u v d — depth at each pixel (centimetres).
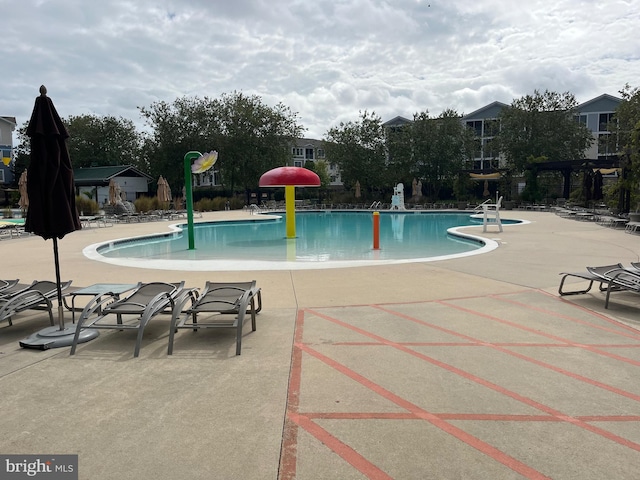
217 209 4041
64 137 511
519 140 4147
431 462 289
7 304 549
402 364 450
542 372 430
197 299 586
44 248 1445
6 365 453
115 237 1806
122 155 6031
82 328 498
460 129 4531
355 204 4225
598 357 467
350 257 1368
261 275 915
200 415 350
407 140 4559
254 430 328
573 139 4128
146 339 532
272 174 1836
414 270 957
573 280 847
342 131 4594
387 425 334
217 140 4606
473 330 558
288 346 503
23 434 324
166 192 3253
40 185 504
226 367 445
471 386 400
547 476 274
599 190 2609
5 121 5278
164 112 4734
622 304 674
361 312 639
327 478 273
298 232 2217
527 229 1905
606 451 299
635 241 1450
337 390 392
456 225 2547
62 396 384
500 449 303
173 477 274
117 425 336
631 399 374
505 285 809
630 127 3341
